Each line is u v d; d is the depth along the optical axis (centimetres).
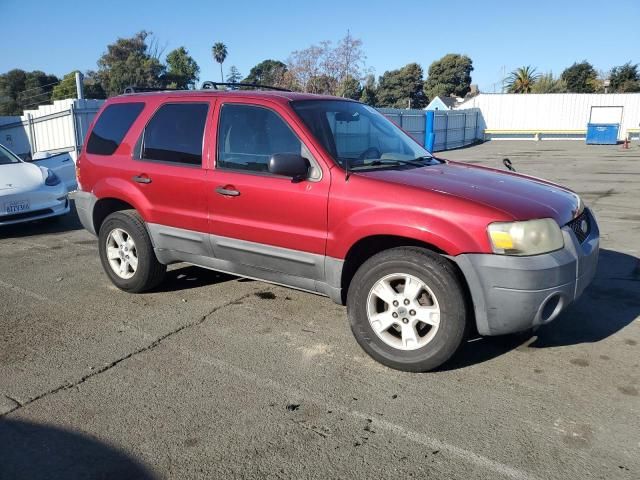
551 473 267
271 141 422
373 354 379
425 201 354
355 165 400
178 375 370
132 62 5634
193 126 471
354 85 3891
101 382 361
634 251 672
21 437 301
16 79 6041
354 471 271
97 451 288
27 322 466
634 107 3778
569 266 347
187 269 610
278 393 345
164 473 271
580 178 1449
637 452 283
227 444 293
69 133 1683
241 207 432
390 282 372
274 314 477
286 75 3969
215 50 7256
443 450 286
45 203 825
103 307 501
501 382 355
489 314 344
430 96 7175
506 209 343
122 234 530
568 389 346
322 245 394
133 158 509
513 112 3997
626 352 396
